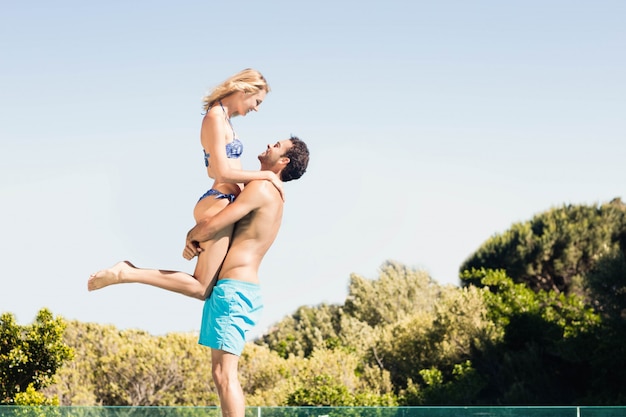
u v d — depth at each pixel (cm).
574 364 1916
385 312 2623
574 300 1995
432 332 1997
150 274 414
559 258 2334
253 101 441
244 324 421
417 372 1997
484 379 1908
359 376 1983
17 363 1309
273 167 443
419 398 1872
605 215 2350
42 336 1328
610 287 1877
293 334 2727
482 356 1931
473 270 2291
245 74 441
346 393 1794
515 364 1886
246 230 425
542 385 1859
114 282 410
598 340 1844
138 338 1866
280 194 432
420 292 2688
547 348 1914
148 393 1778
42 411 830
